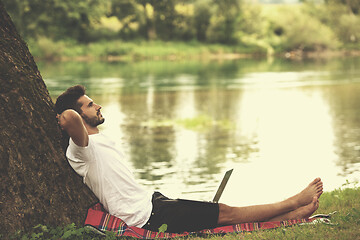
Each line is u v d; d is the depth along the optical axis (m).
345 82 35.69
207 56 78.00
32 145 4.66
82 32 65.75
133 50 71.31
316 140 15.57
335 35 85.62
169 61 67.69
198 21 81.56
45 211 4.56
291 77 41.25
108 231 4.39
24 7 32.25
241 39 84.44
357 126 17.89
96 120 4.59
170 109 23.64
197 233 4.55
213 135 16.81
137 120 20.27
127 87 34.50
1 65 4.73
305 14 87.81
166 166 12.48
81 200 4.83
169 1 47.22
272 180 10.77
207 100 27.11
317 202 4.82
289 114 21.41
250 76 43.12
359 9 88.94
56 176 4.71
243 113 22.03
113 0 59.31
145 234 4.45
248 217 4.68
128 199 4.49
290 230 4.52
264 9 95.44
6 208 4.40
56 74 44.03
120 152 4.64
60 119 4.25
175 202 4.55
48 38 61.72
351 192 6.69
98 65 57.88
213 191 10.01
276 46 83.94
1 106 4.60
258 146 14.89
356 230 4.48
